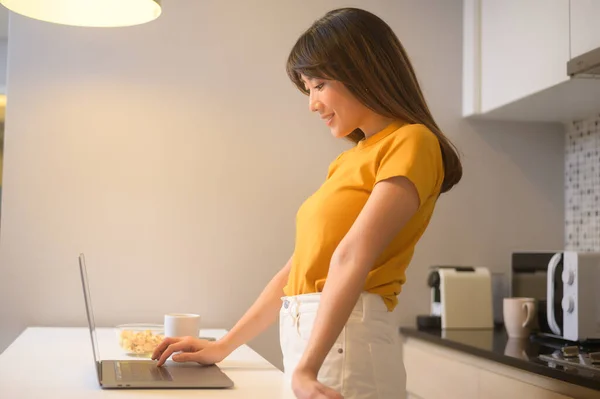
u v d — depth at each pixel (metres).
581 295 2.29
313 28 1.33
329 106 1.34
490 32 2.79
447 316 2.78
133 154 2.65
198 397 1.22
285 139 2.78
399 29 2.91
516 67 2.59
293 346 1.31
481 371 2.22
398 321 2.88
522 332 2.54
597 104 2.65
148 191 2.66
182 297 2.67
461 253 2.94
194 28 2.72
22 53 2.59
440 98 2.94
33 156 2.58
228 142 2.73
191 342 1.57
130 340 1.76
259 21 2.78
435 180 1.24
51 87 2.60
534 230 3.01
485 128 2.98
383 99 1.29
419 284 2.90
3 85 3.20
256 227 2.74
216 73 2.73
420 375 2.67
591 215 2.87
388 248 1.26
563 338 2.35
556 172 3.04
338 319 1.07
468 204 2.96
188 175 2.69
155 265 2.65
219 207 2.71
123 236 2.63
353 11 1.32
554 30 2.35
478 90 2.87
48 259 2.57
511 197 2.99
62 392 1.23
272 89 2.78
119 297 2.62
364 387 1.23
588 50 2.17
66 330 2.40
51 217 2.58
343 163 1.38
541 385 1.93
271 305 1.61
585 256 2.30
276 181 2.76
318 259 1.30
